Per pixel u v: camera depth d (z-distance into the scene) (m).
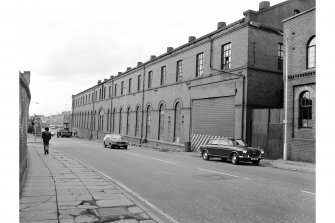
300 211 6.73
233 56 22.70
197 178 11.10
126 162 16.16
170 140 30.94
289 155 18.22
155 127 34.41
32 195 7.58
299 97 18.09
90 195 7.66
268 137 19.84
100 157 18.84
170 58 32.03
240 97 21.53
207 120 25.30
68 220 5.67
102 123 55.28
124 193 7.94
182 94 29.16
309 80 17.39
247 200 7.75
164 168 13.83
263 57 22.06
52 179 9.88
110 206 6.70
